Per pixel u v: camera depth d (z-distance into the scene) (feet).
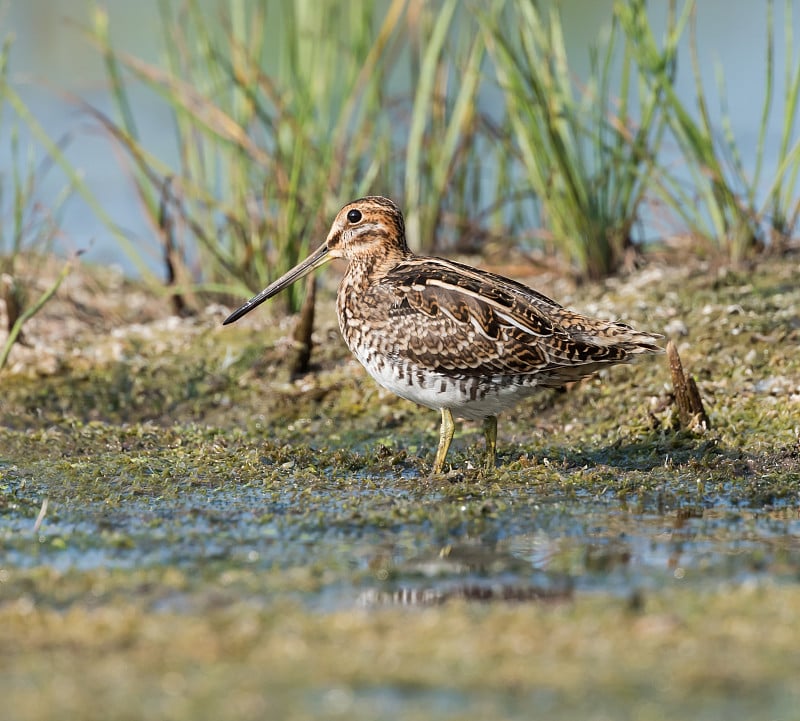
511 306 37.06
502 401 37.60
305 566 28.63
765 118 50.70
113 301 54.44
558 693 21.24
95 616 24.88
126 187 64.90
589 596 26.27
